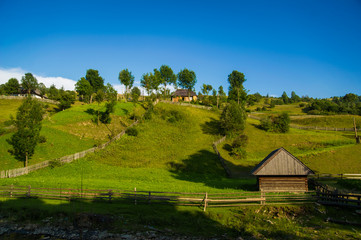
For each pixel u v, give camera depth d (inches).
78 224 711.1
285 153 1090.1
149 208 837.8
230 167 1771.7
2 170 1376.7
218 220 777.6
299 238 673.0
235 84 4047.7
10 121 2009.1
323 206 896.9
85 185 1115.3
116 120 2647.6
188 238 660.7
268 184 1082.7
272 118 2755.9
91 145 2021.4
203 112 3196.4
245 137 2123.5
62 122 2309.3
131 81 3882.9
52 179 1258.0
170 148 2074.3
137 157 1846.7
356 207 855.7
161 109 3129.9
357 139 2267.5
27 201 877.8
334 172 1647.4
